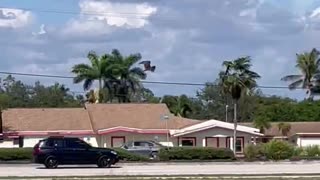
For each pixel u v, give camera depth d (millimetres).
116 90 84438
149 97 99688
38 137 65562
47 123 66562
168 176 32312
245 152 56969
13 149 51500
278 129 81562
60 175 33750
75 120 67125
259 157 56156
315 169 39000
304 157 56344
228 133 66375
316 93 103688
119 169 39469
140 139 65750
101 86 84000
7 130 65375
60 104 111438
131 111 68625
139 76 84562
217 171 36906
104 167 41594
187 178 30969
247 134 67000
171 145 65875
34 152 41531
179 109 103500
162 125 66438
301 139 77500
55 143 41312
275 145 55781
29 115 67750
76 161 41188
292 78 104812
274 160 53594
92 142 65562
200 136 65938
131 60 84250
